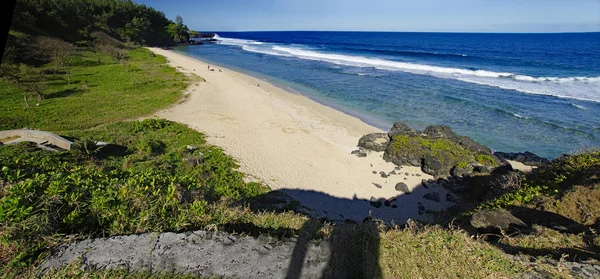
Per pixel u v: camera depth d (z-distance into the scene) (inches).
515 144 660.7
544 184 317.7
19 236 139.9
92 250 144.5
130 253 146.2
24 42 1352.1
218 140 614.9
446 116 830.5
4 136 510.0
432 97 1000.2
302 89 1163.3
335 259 167.8
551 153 615.2
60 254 139.9
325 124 765.3
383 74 1421.0
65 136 529.7
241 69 1647.4
